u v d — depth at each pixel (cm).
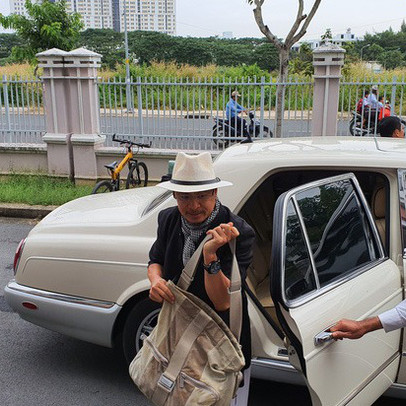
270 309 334
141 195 426
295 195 251
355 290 258
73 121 899
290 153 327
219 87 870
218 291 216
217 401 211
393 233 295
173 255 232
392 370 272
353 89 844
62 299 346
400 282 284
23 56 1469
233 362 214
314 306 236
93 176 907
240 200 317
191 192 216
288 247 237
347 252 271
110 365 387
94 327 339
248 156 329
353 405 246
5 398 348
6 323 456
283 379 298
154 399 221
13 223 767
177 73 1234
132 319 334
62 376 373
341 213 276
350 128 857
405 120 841
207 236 215
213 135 888
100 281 336
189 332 217
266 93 870
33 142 962
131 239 334
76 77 876
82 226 353
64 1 1502
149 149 895
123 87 908
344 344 239
